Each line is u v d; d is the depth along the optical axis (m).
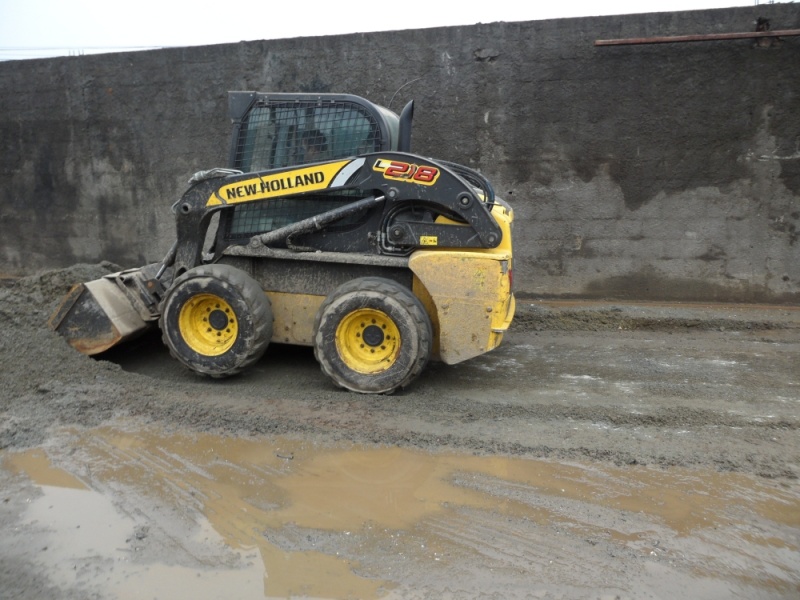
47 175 10.59
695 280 8.73
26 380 5.39
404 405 5.19
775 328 7.76
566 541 3.42
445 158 9.09
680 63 8.31
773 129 8.23
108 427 4.71
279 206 5.70
